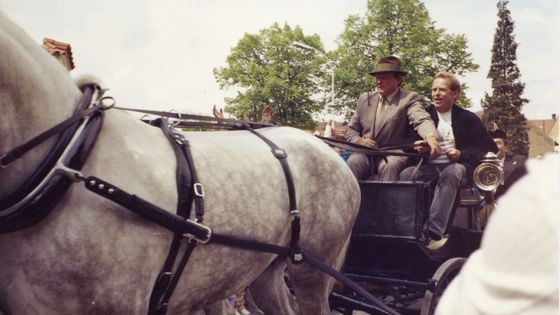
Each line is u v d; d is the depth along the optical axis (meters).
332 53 40.19
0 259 2.01
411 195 3.93
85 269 2.06
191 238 2.38
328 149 3.50
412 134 4.72
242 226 2.67
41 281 2.01
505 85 52.44
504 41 53.47
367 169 4.53
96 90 2.24
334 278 3.51
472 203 4.81
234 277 2.75
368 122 4.87
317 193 3.29
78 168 2.07
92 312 2.11
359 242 4.27
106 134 2.23
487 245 0.69
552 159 0.67
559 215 0.62
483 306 0.66
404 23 37.12
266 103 46.88
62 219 2.03
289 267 3.35
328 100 45.16
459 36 36.50
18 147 2.00
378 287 4.43
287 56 47.28
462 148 5.00
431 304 3.85
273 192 2.91
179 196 2.38
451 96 5.10
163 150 2.48
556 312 0.61
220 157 2.73
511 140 49.34
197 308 2.72
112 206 2.14
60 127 2.08
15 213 1.93
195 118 3.14
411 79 36.47
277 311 3.34
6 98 1.99
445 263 4.01
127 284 2.19
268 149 3.07
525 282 0.63
